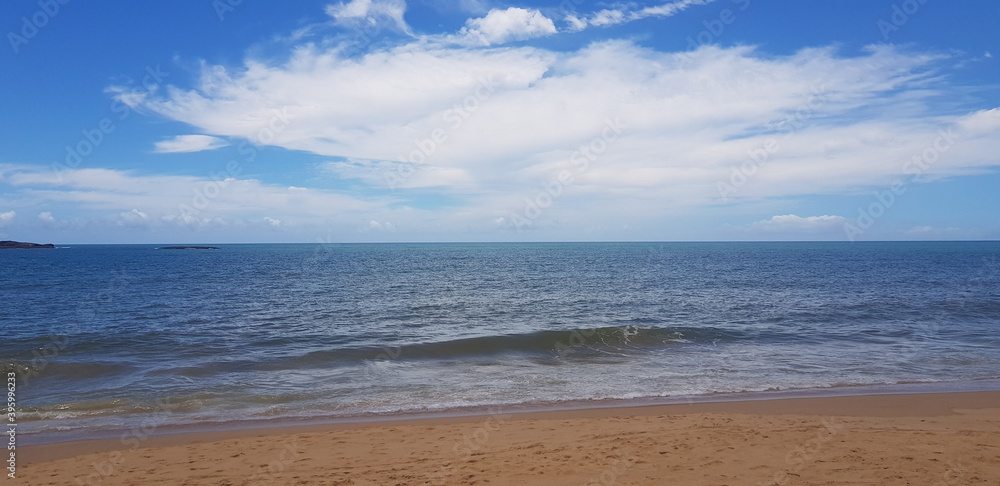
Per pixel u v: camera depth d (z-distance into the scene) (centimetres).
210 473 776
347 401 1234
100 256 11544
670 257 10425
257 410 1167
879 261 8650
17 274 5731
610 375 1488
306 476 751
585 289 4103
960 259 9388
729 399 1234
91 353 1812
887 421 1010
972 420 1027
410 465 786
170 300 3403
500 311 2925
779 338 2075
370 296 3650
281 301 3362
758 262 8306
